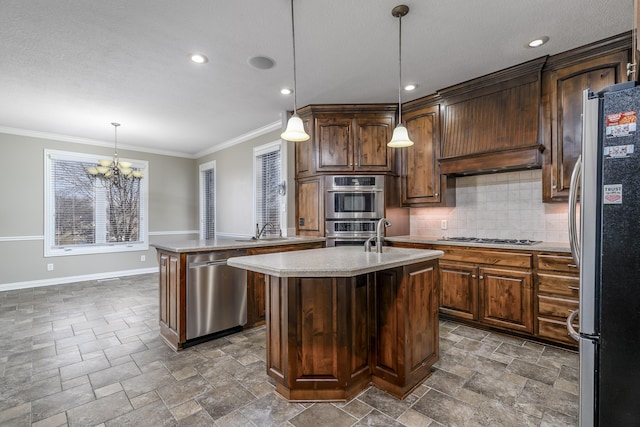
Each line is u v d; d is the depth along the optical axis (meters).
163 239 6.53
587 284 1.16
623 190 1.09
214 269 2.91
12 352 2.65
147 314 3.67
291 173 4.33
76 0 2.04
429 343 2.20
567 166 2.76
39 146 5.19
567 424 1.69
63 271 5.36
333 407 1.86
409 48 2.68
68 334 3.06
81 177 5.60
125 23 2.30
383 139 3.93
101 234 5.80
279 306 1.95
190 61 2.88
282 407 1.87
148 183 6.35
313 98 3.80
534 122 2.92
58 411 1.84
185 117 4.46
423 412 1.81
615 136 1.11
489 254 2.97
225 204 6.07
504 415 1.77
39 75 3.12
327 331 1.91
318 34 2.46
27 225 5.06
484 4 2.11
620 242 1.10
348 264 1.76
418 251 2.35
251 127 4.99
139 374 2.28
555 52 2.74
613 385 1.11
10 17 2.21
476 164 3.22
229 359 2.53
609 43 2.53
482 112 3.25
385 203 3.88
